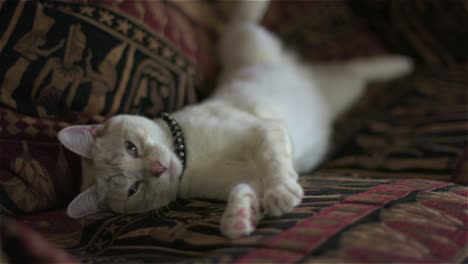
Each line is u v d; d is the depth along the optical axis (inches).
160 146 52.2
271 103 65.4
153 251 38.0
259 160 47.1
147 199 51.6
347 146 70.6
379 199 39.9
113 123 53.2
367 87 90.2
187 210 48.3
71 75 54.5
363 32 95.6
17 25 52.5
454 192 41.9
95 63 56.1
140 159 51.3
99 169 51.8
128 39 60.1
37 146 52.2
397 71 89.1
